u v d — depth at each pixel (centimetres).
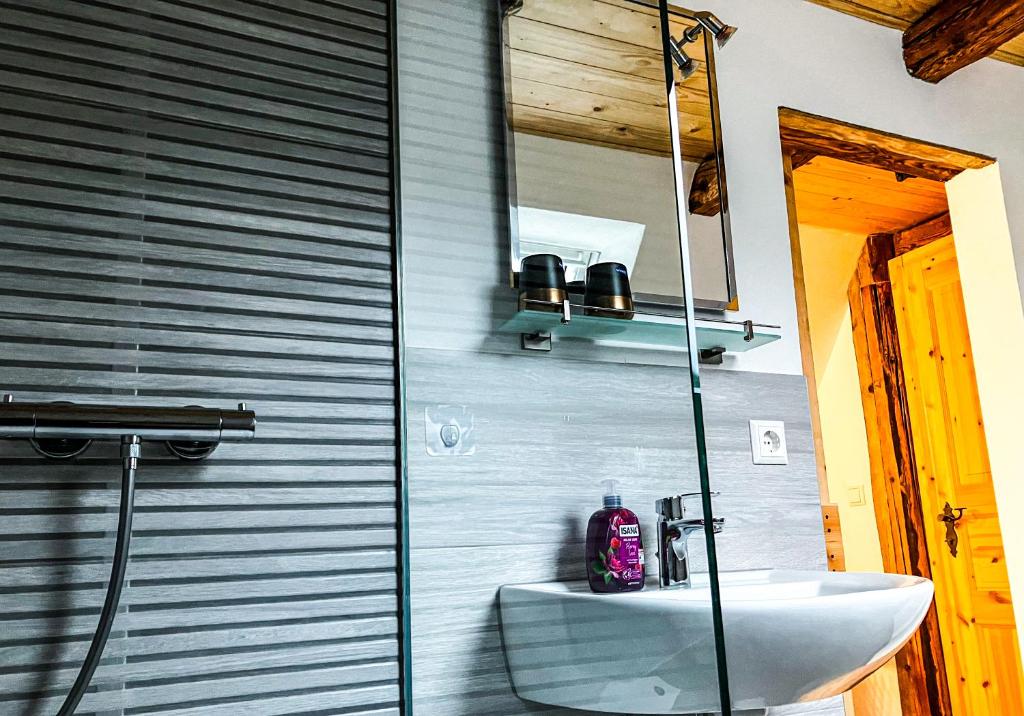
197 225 119
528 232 109
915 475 341
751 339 185
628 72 108
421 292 118
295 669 110
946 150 251
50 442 101
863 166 300
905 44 252
